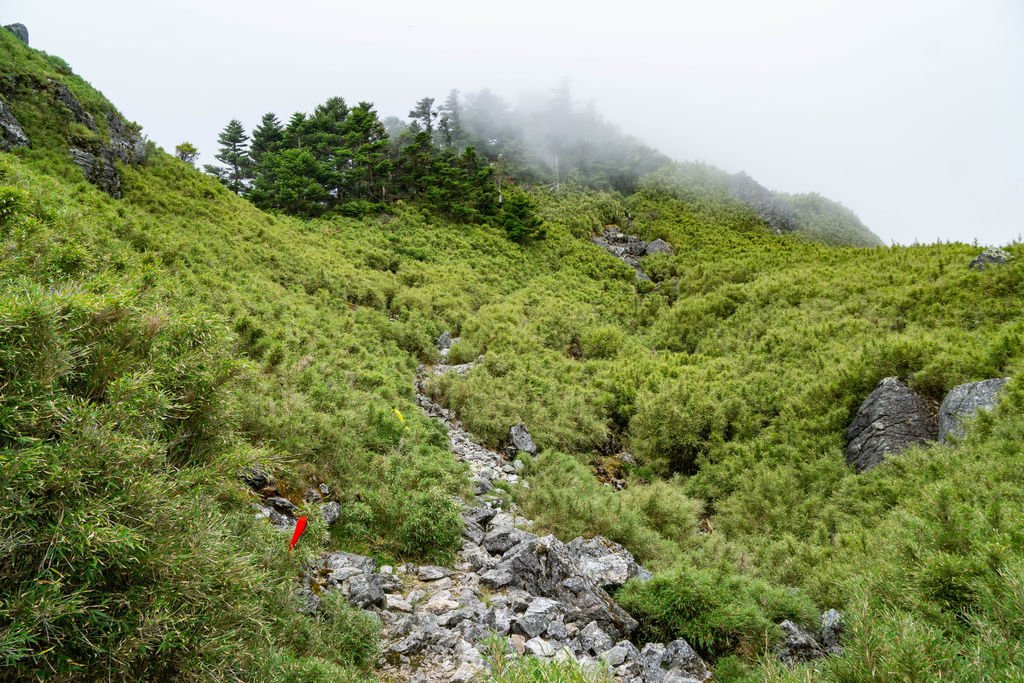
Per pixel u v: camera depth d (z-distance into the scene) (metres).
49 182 13.12
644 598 5.72
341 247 27.06
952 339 12.77
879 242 60.06
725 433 12.99
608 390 15.95
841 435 11.20
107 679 2.46
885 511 8.28
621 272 35.44
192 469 3.51
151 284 8.38
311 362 11.04
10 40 19.42
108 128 21.00
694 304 22.30
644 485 11.66
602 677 3.24
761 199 62.44
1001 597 3.61
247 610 3.08
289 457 6.79
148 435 3.22
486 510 8.12
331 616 4.43
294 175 38.59
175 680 2.66
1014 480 6.65
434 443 10.56
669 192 58.66
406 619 4.89
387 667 4.28
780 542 7.98
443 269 27.97
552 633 5.00
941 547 4.70
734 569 7.01
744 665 4.73
